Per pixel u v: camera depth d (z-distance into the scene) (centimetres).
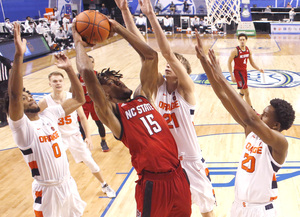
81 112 471
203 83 1089
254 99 902
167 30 2605
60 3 2606
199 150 366
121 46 1973
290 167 541
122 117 241
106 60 1538
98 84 225
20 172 574
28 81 1204
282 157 273
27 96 328
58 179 342
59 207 347
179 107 347
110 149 648
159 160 241
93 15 244
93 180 533
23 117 313
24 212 455
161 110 353
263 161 282
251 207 291
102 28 244
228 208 440
